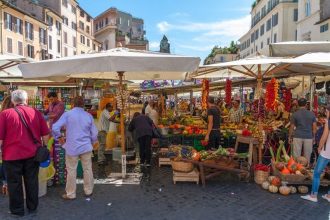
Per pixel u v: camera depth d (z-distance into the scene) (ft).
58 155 22.98
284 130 30.32
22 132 17.20
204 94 34.65
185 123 41.06
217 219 17.15
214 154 23.88
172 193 21.40
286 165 22.90
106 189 22.24
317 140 26.27
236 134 30.86
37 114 17.94
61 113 25.50
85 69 21.16
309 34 98.78
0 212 18.10
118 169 28.04
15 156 17.03
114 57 20.88
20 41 133.39
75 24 207.31
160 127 36.06
